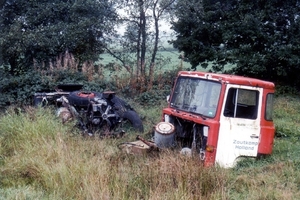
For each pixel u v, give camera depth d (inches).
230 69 663.8
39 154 270.2
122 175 243.6
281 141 363.3
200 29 621.9
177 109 309.4
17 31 549.3
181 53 644.7
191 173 241.4
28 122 313.0
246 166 284.0
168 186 229.6
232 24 612.1
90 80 532.4
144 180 237.6
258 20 604.4
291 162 286.4
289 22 634.2
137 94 539.8
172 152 279.9
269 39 609.3
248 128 285.4
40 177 245.6
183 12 605.6
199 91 297.6
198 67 671.1
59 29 571.5
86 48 598.5
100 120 357.1
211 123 274.7
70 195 222.7
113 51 611.8
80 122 352.2
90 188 219.5
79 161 253.3
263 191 236.7
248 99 287.9
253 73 644.1
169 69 597.3
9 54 569.3
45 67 573.0
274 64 633.6
